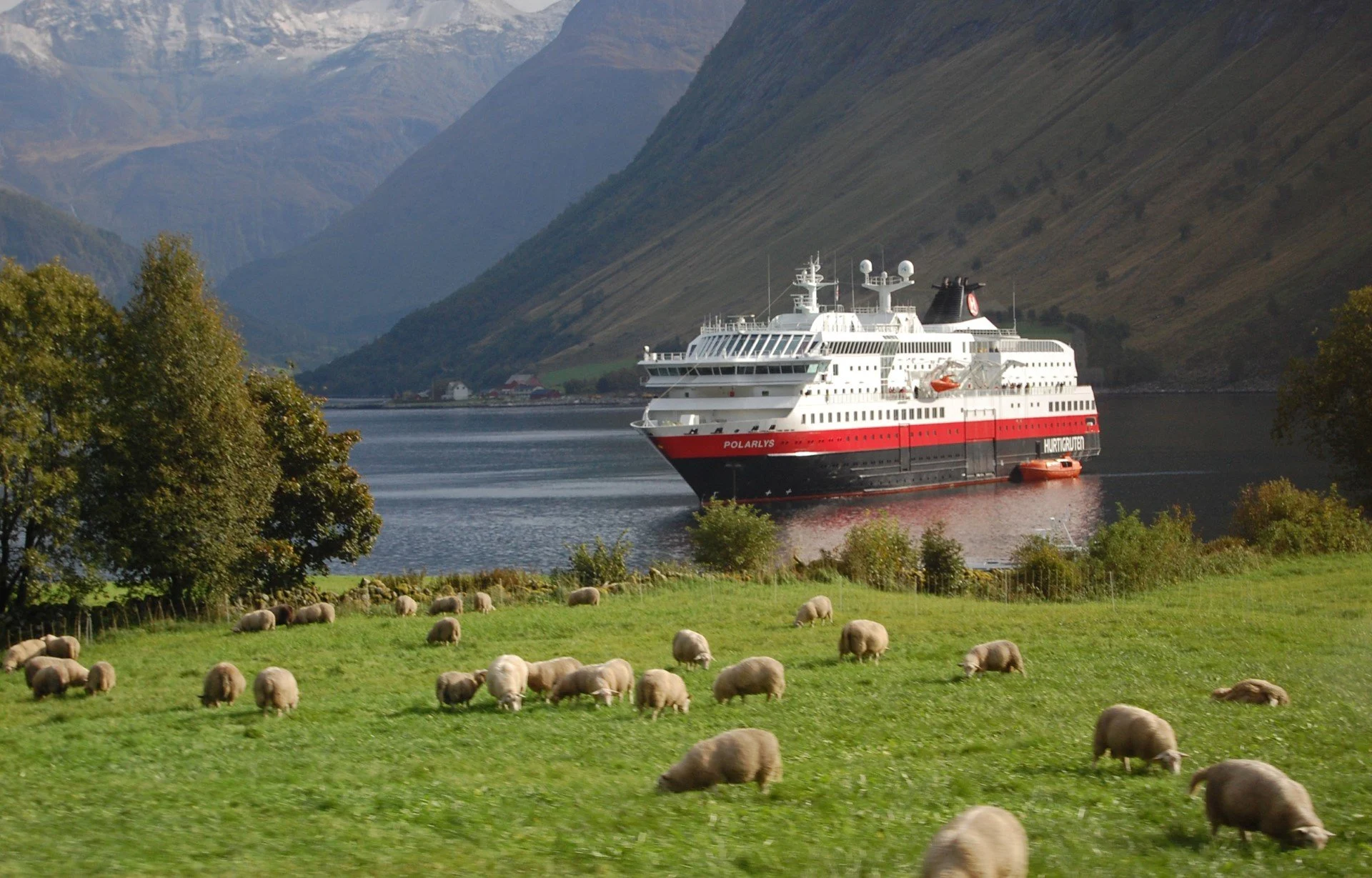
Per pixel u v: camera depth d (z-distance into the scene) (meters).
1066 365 146.12
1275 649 33.03
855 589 51.62
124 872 14.94
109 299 54.41
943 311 141.00
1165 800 17.47
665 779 18.61
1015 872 12.82
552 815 17.34
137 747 24.53
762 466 111.19
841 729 23.31
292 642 40.62
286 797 18.98
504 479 159.50
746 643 36.97
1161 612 41.72
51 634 45.62
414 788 19.30
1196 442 170.12
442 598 47.53
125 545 49.81
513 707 26.86
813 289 122.00
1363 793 17.41
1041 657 32.44
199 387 51.56
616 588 52.91
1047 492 122.81
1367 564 54.59
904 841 15.55
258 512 54.44
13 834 16.94
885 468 120.19
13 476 48.00
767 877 14.29
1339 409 84.94
